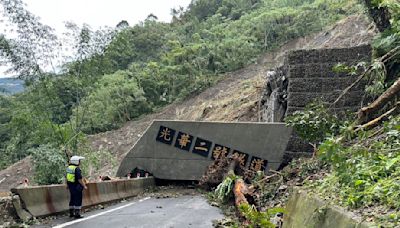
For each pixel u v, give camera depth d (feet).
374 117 30.12
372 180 15.64
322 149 17.90
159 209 34.32
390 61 34.19
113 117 147.13
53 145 62.28
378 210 13.02
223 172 45.83
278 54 147.02
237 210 28.73
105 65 75.36
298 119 28.58
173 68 152.97
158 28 209.05
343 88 45.52
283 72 53.16
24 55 62.44
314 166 30.91
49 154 53.67
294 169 35.14
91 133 142.92
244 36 162.81
